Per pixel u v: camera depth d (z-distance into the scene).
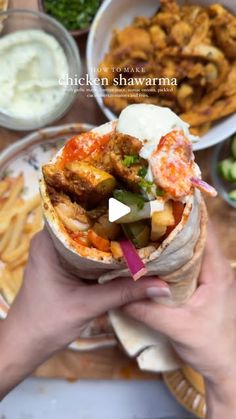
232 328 0.39
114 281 0.34
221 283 0.39
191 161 0.28
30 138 0.47
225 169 0.46
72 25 0.46
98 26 0.44
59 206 0.28
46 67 0.46
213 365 0.38
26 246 0.47
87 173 0.27
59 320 0.37
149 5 0.46
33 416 0.50
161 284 0.33
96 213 0.27
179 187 0.27
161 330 0.38
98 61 0.45
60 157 0.29
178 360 0.44
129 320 0.41
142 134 0.27
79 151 0.28
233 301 0.39
